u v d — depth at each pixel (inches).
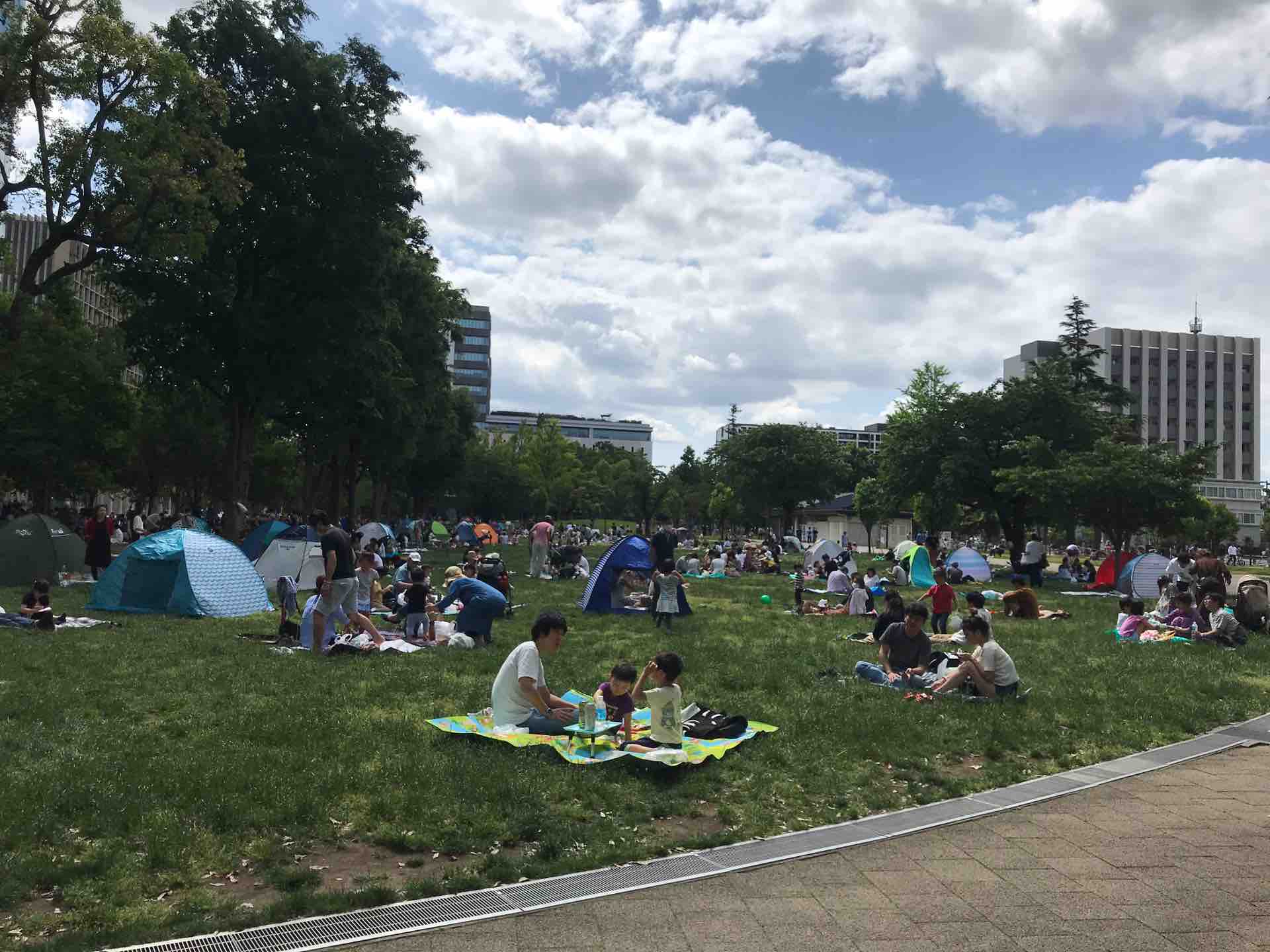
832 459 2898.6
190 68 968.9
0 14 847.7
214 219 994.1
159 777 261.7
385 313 1269.7
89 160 896.3
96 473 1740.9
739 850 226.5
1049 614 834.2
